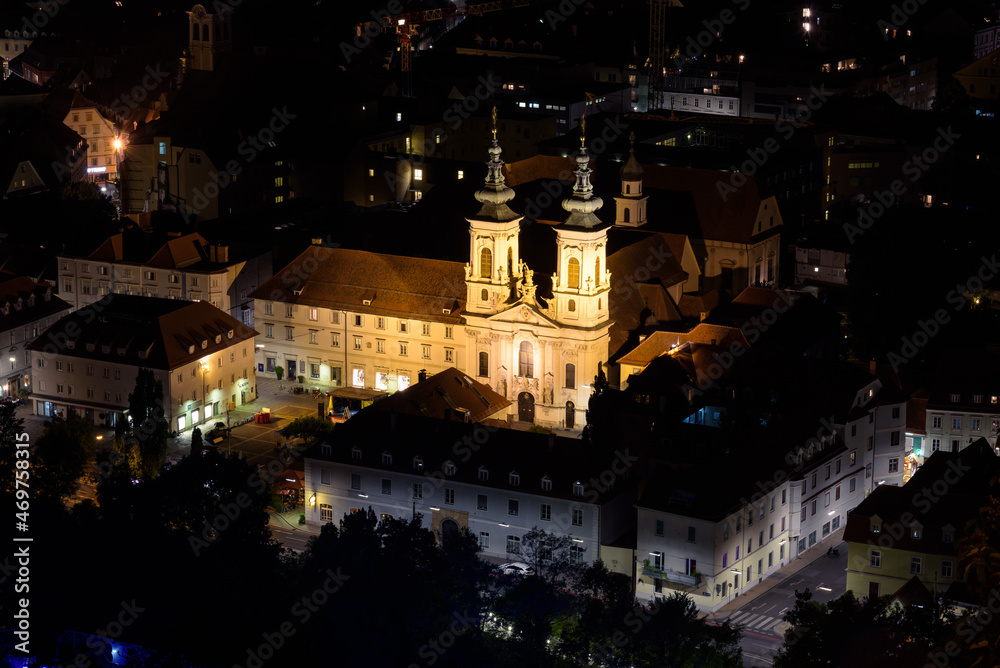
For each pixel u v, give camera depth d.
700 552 185.62
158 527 180.50
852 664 148.50
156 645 164.62
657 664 154.00
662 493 188.38
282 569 177.62
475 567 172.25
